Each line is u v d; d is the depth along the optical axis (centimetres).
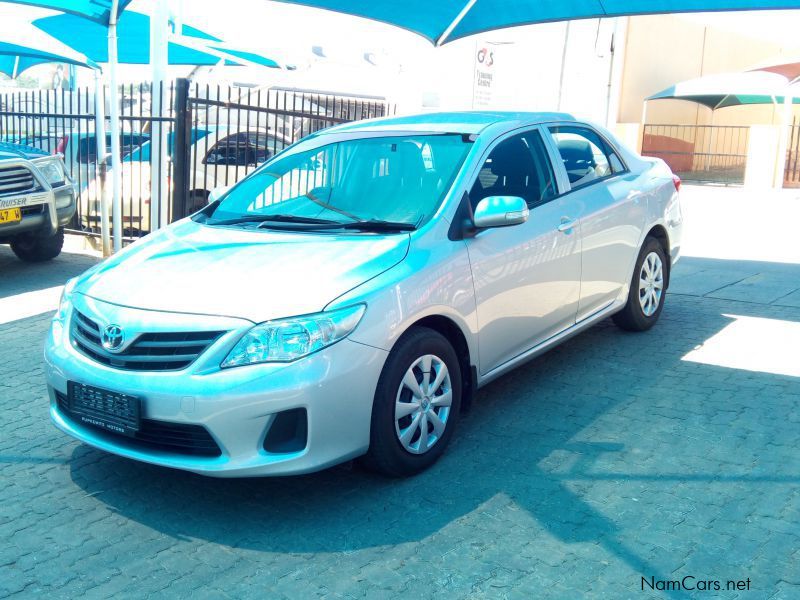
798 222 1329
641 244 605
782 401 503
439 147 491
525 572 333
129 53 1370
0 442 477
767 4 768
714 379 543
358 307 377
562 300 518
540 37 2208
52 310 761
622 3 848
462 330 434
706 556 339
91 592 331
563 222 513
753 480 402
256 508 394
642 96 2438
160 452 379
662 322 681
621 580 325
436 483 411
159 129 973
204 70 1427
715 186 2170
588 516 374
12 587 336
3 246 1096
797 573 325
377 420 390
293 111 1042
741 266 928
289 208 487
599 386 535
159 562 352
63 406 425
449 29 984
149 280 407
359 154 505
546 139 539
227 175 982
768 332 648
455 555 347
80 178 1080
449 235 437
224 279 394
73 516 392
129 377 375
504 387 538
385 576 335
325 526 375
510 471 421
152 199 986
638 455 434
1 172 840
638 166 633
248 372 359
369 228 442
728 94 2014
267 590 329
